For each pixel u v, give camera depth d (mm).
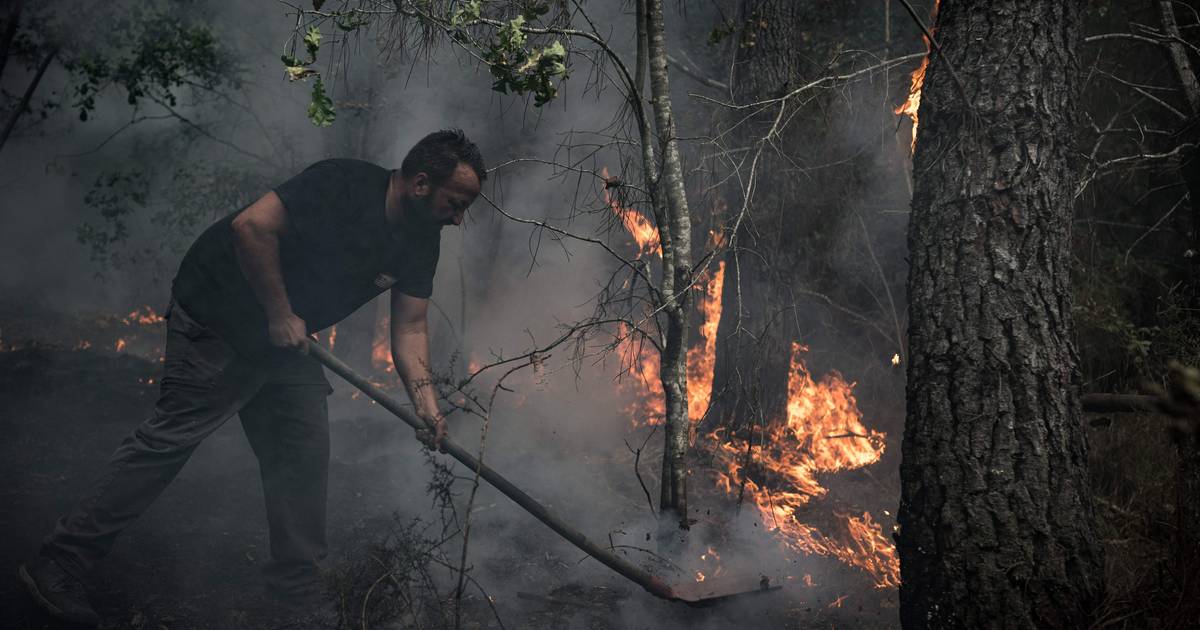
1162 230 5816
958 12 2871
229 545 3604
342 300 3193
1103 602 2492
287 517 3145
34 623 2852
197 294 3023
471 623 3004
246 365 3068
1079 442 2592
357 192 3043
